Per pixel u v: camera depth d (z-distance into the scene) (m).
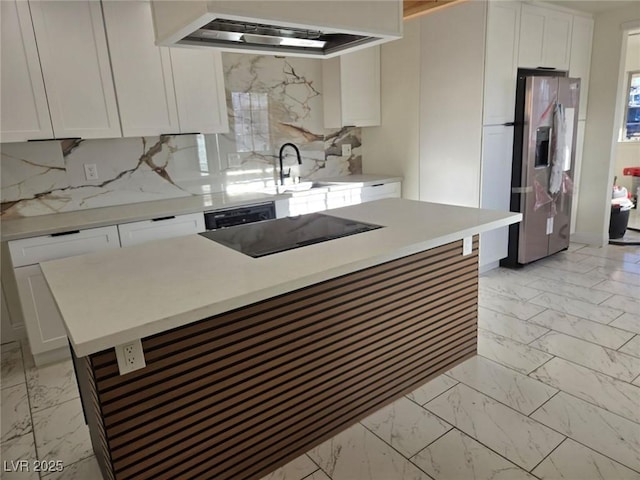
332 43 2.29
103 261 1.87
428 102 4.03
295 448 1.92
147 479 1.54
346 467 1.86
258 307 1.70
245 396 1.73
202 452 1.65
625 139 6.44
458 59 3.70
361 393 2.13
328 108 4.32
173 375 1.52
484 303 3.39
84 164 3.23
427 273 2.31
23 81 2.67
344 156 4.72
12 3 2.58
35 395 2.49
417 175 4.30
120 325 1.23
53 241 2.66
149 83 3.10
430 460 1.86
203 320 1.56
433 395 2.31
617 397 2.20
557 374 2.42
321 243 1.97
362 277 2.03
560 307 3.27
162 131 3.21
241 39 2.06
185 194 3.71
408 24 4.06
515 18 3.64
